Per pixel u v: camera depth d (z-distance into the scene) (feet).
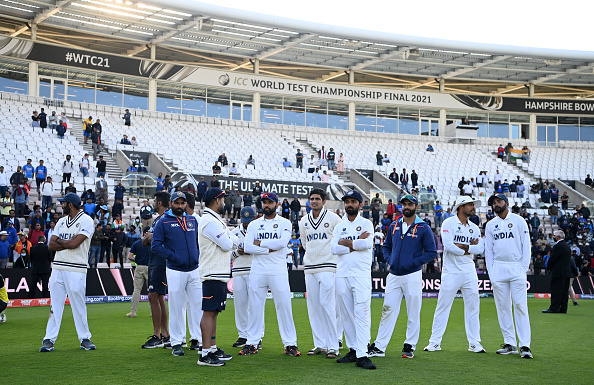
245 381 19.49
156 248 24.45
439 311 27.09
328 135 122.83
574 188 122.83
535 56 117.08
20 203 67.56
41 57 102.17
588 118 138.00
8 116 93.91
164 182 78.38
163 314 27.35
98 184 73.92
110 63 108.06
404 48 114.52
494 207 26.81
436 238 79.66
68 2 91.15
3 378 19.77
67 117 101.86
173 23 102.94
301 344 28.60
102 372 20.84
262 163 108.17
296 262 70.74
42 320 37.70
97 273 52.75
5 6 95.50
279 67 125.59
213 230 22.34
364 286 23.15
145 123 107.96
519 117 137.18
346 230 23.61
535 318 42.63
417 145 126.21
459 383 19.65
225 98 119.55
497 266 26.61
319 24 104.68
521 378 20.58
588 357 25.27
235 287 27.76
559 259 46.68
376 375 20.77
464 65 124.88
